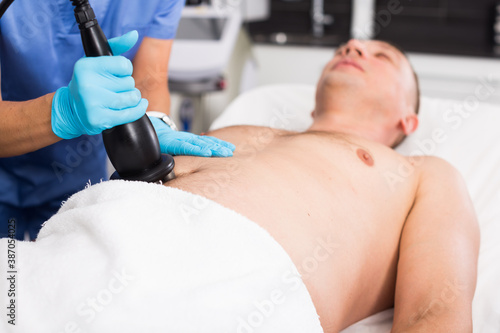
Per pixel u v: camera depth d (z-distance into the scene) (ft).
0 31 3.76
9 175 4.37
